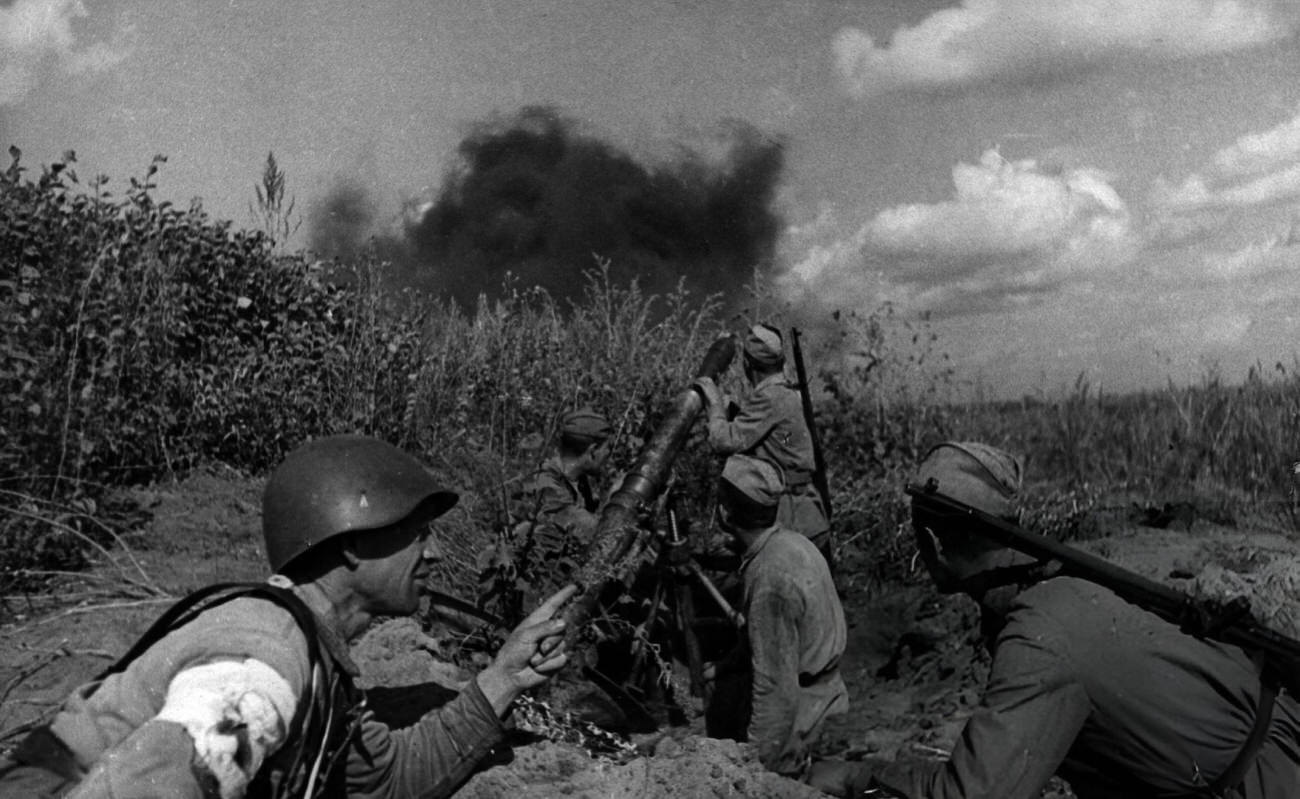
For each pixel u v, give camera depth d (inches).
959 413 360.2
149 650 78.3
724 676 202.8
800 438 252.4
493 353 385.7
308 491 89.2
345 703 86.7
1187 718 98.3
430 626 216.8
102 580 225.1
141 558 240.1
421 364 363.3
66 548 235.1
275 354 330.3
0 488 238.2
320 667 81.4
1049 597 102.7
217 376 319.3
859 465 342.3
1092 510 323.9
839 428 344.2
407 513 89.7
